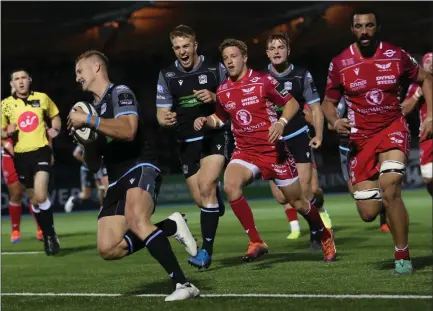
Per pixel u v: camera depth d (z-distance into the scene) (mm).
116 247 15016
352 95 17359
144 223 14594
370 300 13914
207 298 14727
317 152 63062
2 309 14914
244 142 19562
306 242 27062
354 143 17656
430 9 68000
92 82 14961
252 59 69812
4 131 26641
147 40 65812
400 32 70625
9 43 64250
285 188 19609
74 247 28969
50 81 65688
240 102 19094
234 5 64312
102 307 14430
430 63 22625
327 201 52844
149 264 22156
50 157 26781
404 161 17016
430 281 15953
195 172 20516
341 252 22891
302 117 23531
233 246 26766
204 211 19797
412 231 30062
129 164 14883
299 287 16016
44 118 27125
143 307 14086
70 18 62156
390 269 18312
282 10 66000
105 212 15203
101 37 65000
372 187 17812
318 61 71438
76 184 55969
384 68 16969
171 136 67062
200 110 20453
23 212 53156
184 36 20188
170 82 20500
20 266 23219
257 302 14133
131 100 14648
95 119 14211
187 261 21188
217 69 20469
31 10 60719
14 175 32062
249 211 19922
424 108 22516
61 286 18172
